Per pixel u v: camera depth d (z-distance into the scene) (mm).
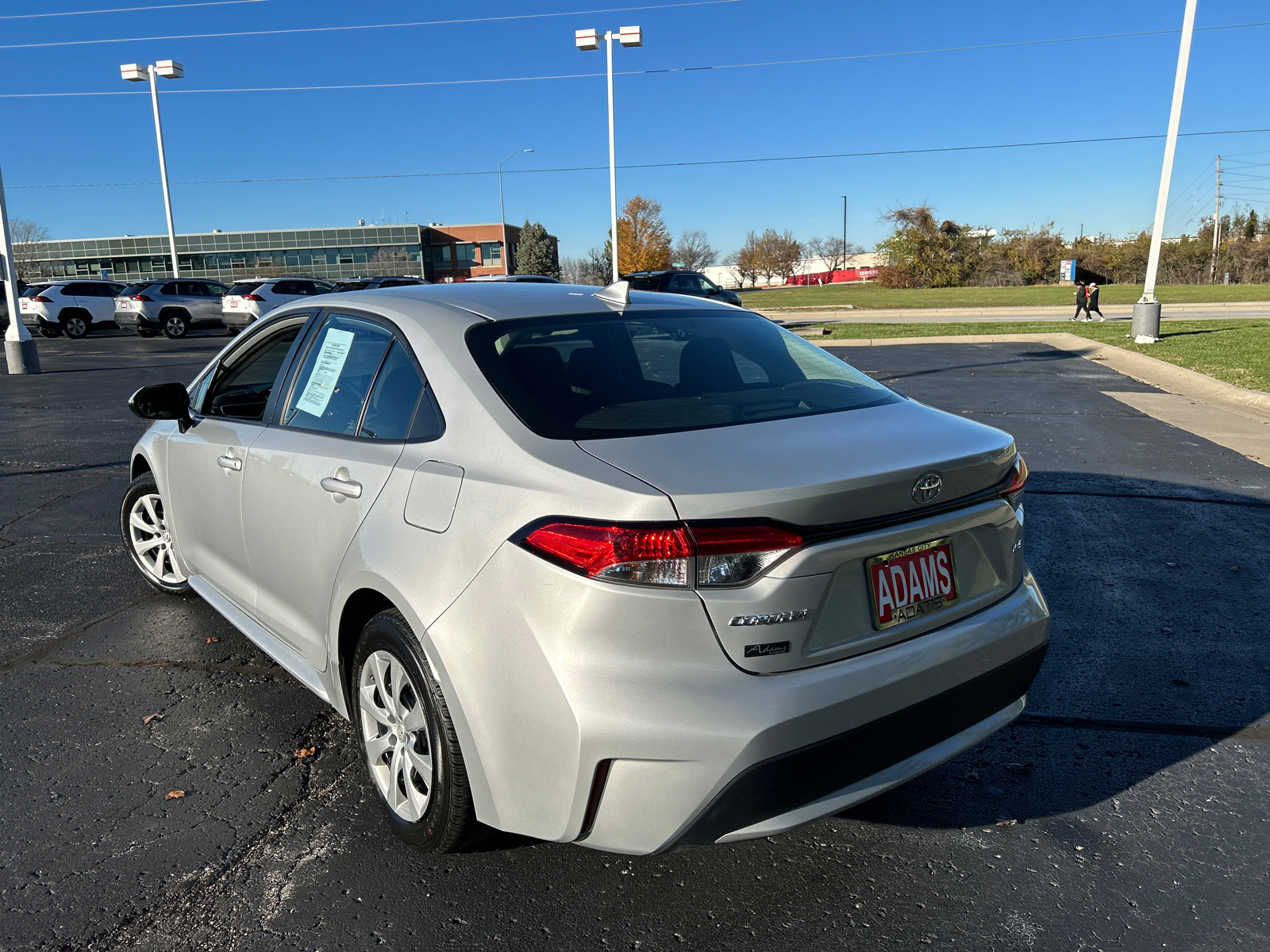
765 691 2020
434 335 2725
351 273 76750
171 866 2580
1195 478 7031
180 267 77250
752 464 2135
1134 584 4789
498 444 2332
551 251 77250
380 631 2539
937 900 2434
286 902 2426
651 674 2004
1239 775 3014
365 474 2664
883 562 2221
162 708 3531
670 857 2627
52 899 2438
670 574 1979
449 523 2318
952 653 2312
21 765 3121
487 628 2174
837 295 48625
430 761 2410
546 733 2072
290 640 3242
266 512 3176
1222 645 4027
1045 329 21250
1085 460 7719
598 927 2332
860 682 2123
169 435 4156
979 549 2471
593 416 2400
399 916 2367
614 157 24609
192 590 4586
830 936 2295
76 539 5809
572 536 2043
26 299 26969
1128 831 2723
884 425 2531
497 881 2514
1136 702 3518
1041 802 2881
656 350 2840
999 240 66500
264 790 2967
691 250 85938
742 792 2010
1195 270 67000
